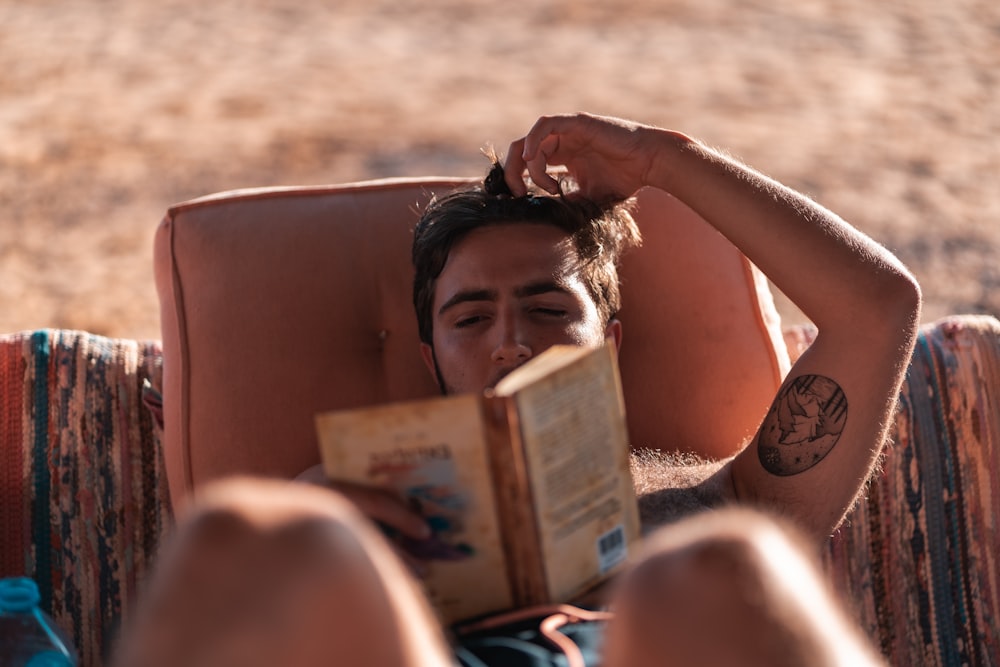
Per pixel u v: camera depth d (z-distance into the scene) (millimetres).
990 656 2213
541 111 7957
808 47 9297
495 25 10086
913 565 2213
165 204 6402
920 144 7238
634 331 2297
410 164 7000
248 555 1028
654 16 10250
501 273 1998
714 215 1984
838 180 6629
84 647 2137
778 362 2293
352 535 1062
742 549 1063
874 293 1898
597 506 1513
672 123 7652
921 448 2238
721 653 1043
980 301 5195
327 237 2293
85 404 2221
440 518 1446
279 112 7898
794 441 1928
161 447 2236
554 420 1441
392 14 10438
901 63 8906
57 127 7492
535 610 1458
